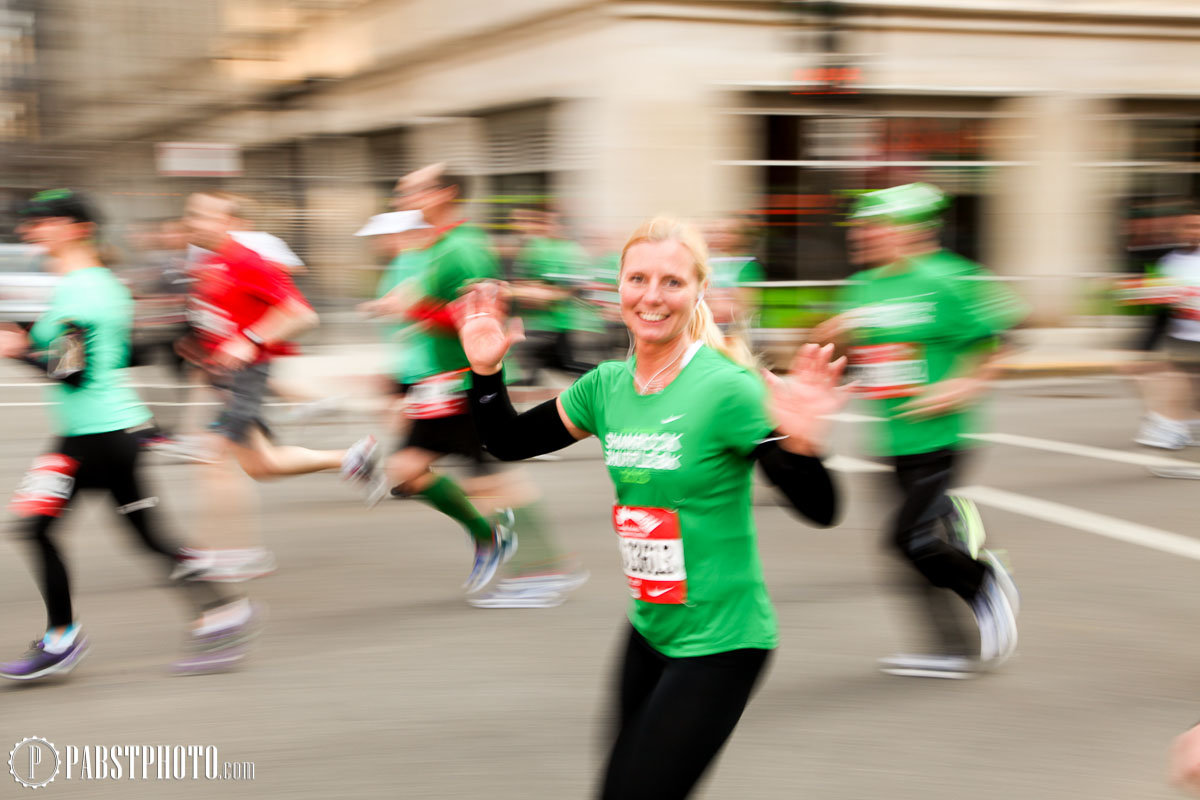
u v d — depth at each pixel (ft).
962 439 15.35
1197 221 30.73
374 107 67.56
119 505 14.83
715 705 8.52
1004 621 15.14
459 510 18.29
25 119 71.05
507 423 9.53
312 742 13.17
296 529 23.08
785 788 12.05
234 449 19.72
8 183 65.16
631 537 8.88
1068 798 11.91
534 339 34.47
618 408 8.96
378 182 64.08
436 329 17.78
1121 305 54.54
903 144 51.78
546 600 18.28
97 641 16.53
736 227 41.06
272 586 19.33
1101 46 54.39
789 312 49.24
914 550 14.83
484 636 16.79
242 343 19.65
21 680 14.90
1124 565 20.58
